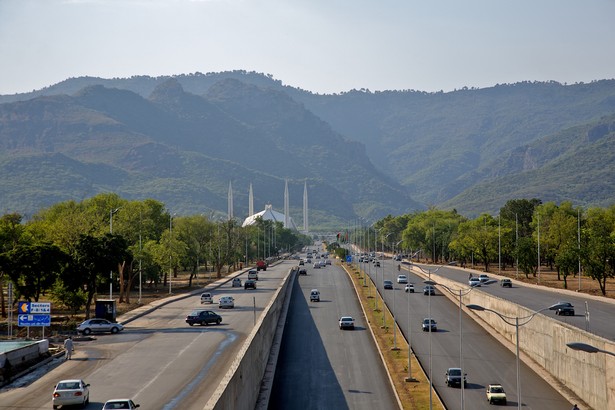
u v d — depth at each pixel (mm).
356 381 96688
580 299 164750
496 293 180875
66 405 70125
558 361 98375
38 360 93438
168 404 70812
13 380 83750
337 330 137000
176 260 188125
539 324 108312
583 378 88438
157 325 129875
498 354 114688
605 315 135125
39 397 74938
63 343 110625
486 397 88125
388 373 100875
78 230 161750
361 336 130500
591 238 191250
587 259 174625
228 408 56812
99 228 173625
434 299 183000
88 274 135125
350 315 156500
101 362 93812
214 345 105188
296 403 85562
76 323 127625
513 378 99000
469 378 98500
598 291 180875
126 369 88750
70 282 134375
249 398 74875
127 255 139875
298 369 103938
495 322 137625
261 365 94625
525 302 157500
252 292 194875
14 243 152750
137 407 66250
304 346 121125
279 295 156375
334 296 191375
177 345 105938
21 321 112250
